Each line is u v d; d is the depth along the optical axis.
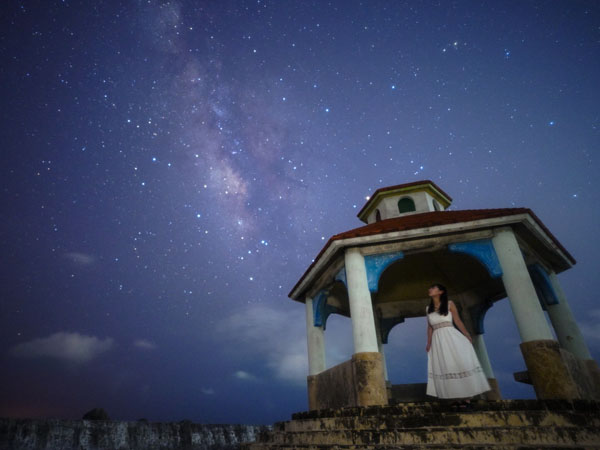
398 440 4.40
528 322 6.59
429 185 12.60
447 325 5.49
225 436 11.48
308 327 10.09
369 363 6.96
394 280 11.58
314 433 5.18
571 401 4.92
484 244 7.60
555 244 8.62
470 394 4.95
